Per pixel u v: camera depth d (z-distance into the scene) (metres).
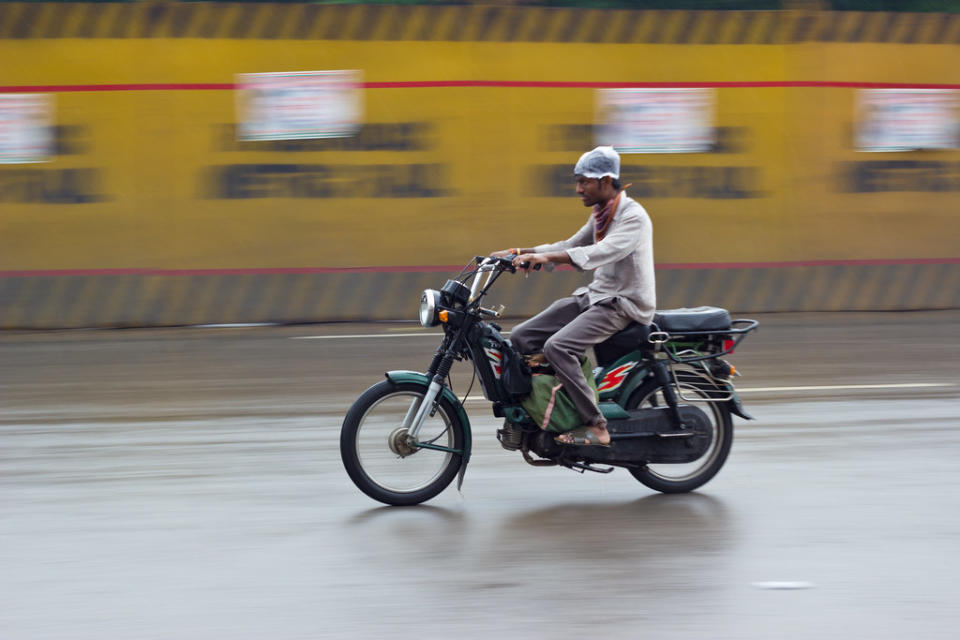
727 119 13.65
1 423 7.56
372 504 5.74
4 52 12.41
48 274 12.54
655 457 5.86
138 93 12.64
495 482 6.19
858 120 13.89
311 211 12.96
